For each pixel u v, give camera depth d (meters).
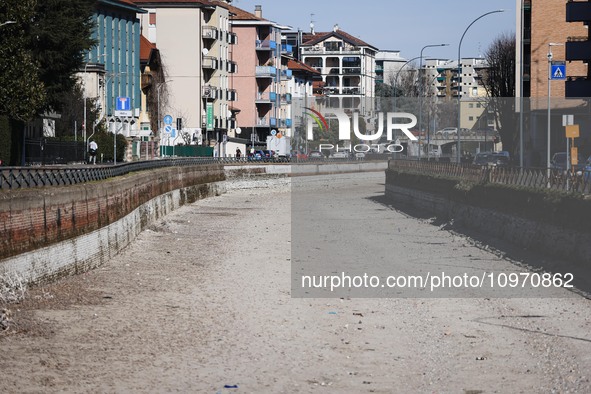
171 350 20.59
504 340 21.81
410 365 19.42
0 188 26.28
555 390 17.34
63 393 16.83
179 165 75.81
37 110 66.62
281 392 17.28
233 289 29.58
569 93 70.75
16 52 57.56
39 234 27.72
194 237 47.28
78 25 67.06
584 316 24.39
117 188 39.03
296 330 23.05
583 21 75.31
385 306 26.31
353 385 17.78
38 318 23.28
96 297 27.22
